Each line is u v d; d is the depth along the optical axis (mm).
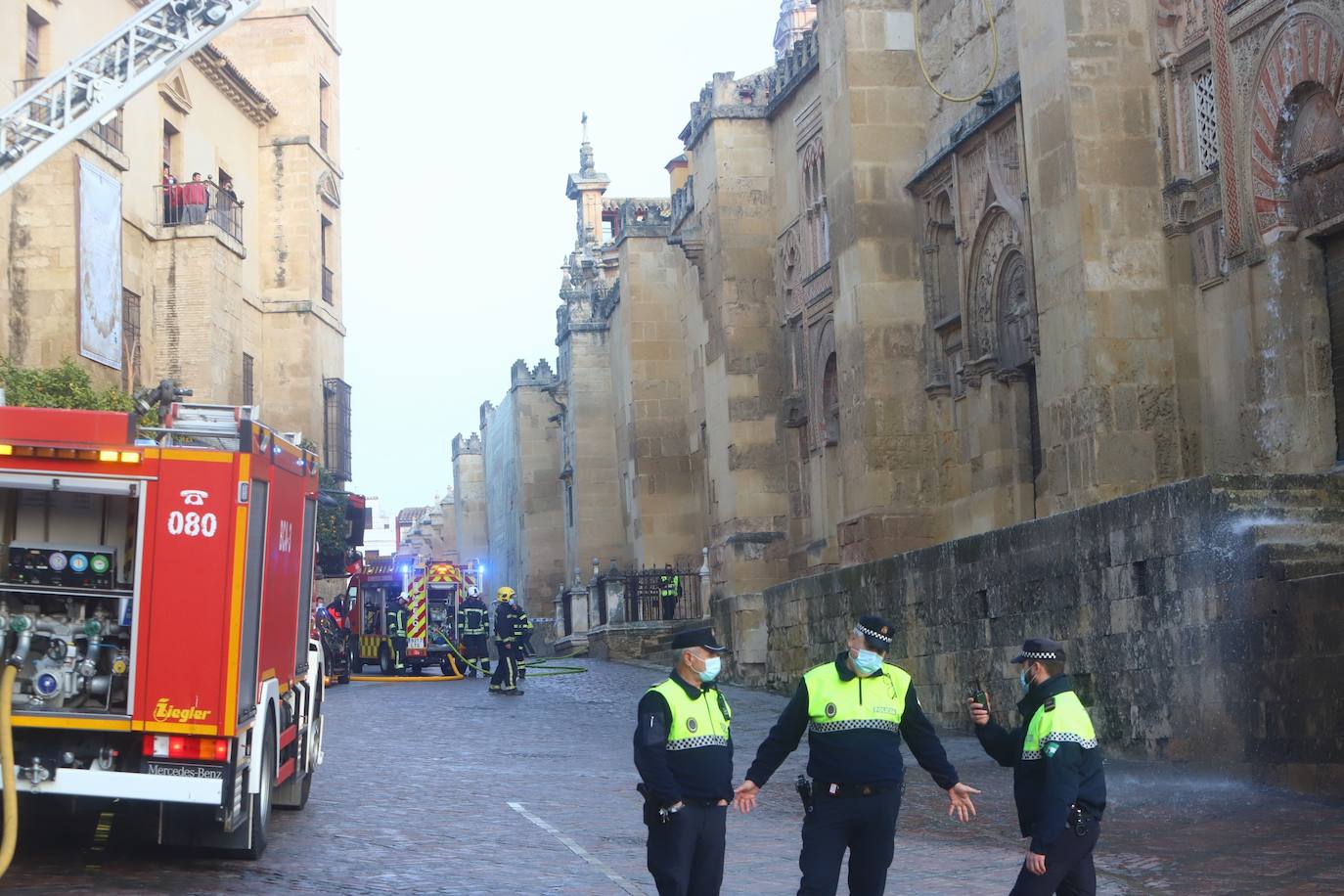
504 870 12555
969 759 19578
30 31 36406
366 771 19484
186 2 28672
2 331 35125
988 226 29281
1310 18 19906
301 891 11352
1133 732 17375
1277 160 20828
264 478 12211
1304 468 20578
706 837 8727
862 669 8602
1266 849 12023
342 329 56594
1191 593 16250
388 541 162750
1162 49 22859
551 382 75188
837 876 8531
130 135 41156
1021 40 24250
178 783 11477
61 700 11711
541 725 26219
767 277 42000
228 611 11539
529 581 74125
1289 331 20766
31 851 12391
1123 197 22797
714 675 8836
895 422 31156
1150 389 22562
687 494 52312
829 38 32750
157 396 12102
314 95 53781
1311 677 14273
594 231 67125
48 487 11516
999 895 11398
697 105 43375
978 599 21547
